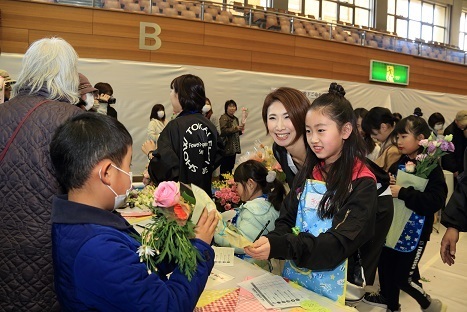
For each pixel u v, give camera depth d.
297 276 1.47
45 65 1.29
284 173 2.00
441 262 4.00
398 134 2.50
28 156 1.15
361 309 2.02
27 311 1.14
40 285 1.14
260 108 7.44
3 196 1.15
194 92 2.38
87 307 0.85
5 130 1.19
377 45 9.10
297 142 1.70
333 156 1.41
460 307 3.04
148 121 6.48
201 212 1.04
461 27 14.30
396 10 12.94
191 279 0.94
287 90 1.71
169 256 0.93
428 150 2.31
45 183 1.14
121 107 6.30
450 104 10.05
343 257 1.28
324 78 8.38
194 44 6.98
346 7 12.02
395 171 2.64
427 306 2.51
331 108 1.36
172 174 2.23
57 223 0.90
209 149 2.41
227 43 7.29
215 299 1.31
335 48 8.47
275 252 1.26
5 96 2.61
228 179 2.72
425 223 2.37
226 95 7.13
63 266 0.87
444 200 2.31
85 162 0.89
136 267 0.86
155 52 6.68
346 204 1.34
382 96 8.98
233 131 6.01
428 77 9.95
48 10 5.97
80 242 0.85
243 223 1.93
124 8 6.52
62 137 0.92
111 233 0.88
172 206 0.96
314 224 1.42
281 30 7.92
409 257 2.38
